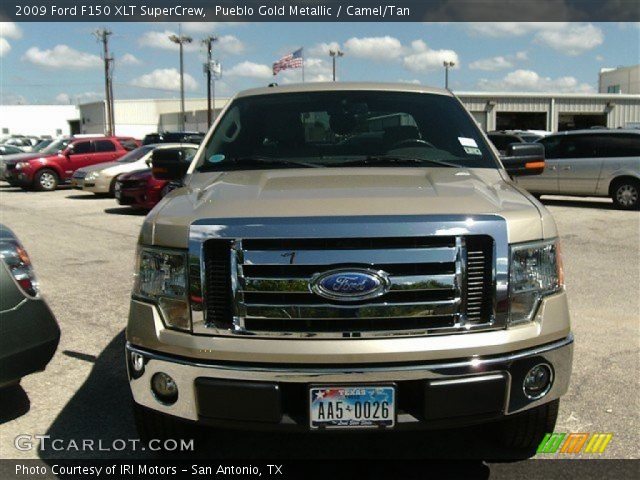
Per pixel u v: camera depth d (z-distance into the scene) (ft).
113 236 35.06
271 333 8.59
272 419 8.57
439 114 13.46
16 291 11.01
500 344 8.64
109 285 23.26
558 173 45.91
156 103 237.86
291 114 13.39
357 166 11.89
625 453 10.73
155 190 44.29
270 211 8.77
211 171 12.20
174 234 8.96
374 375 8.43
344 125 13.06
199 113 204.44
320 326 8.56
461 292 8.57
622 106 154.81
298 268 8.47
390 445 11.19
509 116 153.38
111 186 56.49
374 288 8.43
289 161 12.20
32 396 13.28
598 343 16.28
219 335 8.71
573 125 156.87
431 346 8.48
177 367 8.87
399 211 8.63
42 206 51.65
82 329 17.88
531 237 8.95
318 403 8.50
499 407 8.77
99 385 13.84
